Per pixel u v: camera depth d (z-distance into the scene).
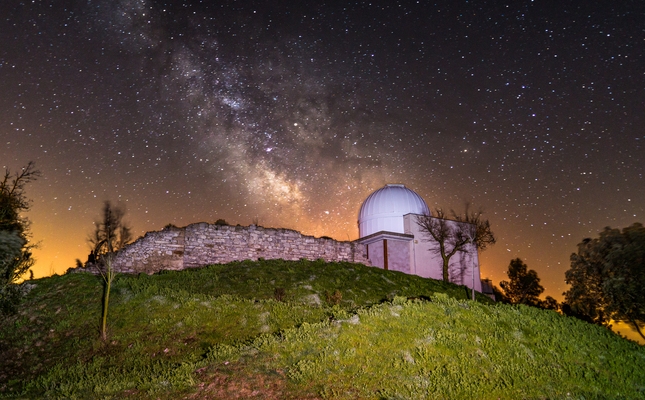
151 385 12.03
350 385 11.78
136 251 28.86
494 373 12.77
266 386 11.69
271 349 13.61
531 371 13.05
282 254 33.44
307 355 13.17
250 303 18.77
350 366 12.65
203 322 16.94
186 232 30.69
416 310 16.39
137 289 20.52
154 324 16.97
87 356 15.28
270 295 23.09
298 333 14.59
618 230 16.53
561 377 12.91
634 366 13.85
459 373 12.56
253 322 16.92
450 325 15.29
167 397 11.31
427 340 14.13
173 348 15.24
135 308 18.47
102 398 11.56
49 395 12.41
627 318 16.25
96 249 26.61
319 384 11.80
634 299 15.23
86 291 20.47
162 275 25.39
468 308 17.08
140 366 14.13
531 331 15.40
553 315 16.98
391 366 12.74
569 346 14.57
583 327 16.08
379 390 11.61
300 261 31.36
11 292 19.14
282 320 17.03
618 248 15.80
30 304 19.67
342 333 14.39
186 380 12.05
